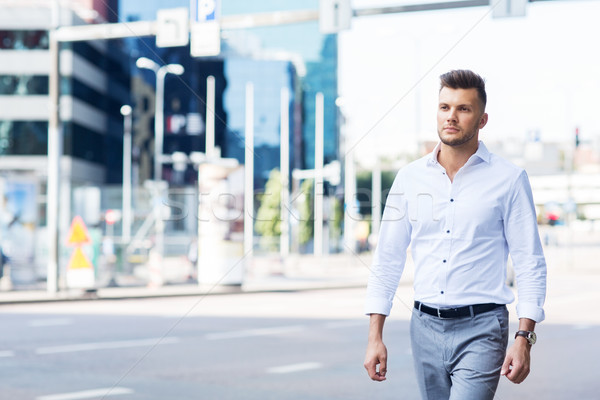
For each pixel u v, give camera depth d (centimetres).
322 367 760
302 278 2522
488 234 257
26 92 4550
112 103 5472
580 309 1377
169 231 2516
